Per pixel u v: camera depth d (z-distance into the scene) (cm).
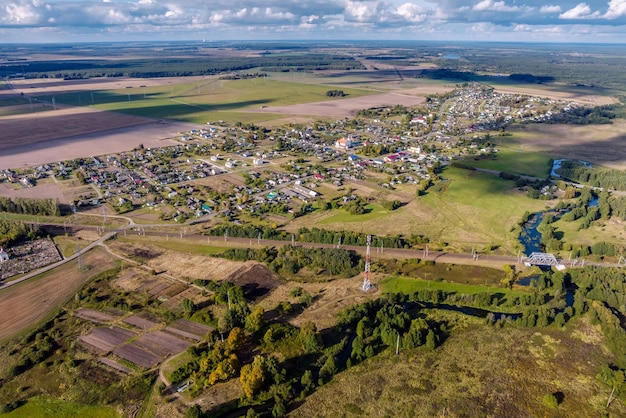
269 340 14738
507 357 14300
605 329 15188
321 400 12594
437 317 16400
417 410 12244
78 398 12750
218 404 12425
